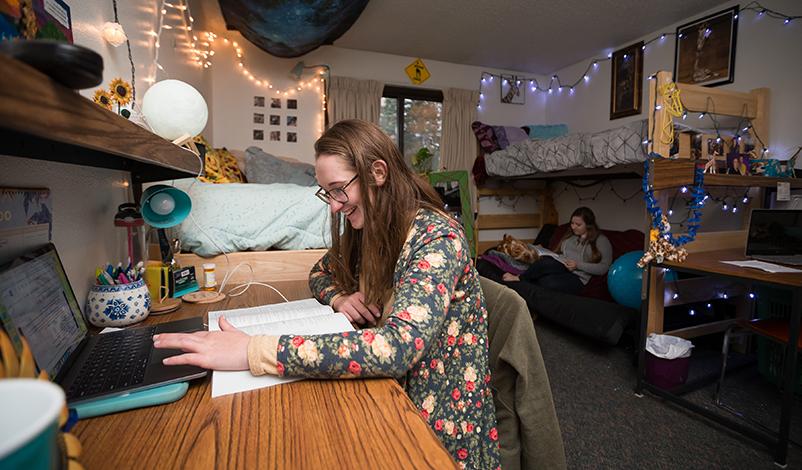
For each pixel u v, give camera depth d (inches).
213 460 15.9
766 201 102.7
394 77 173.3
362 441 17.3
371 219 32.2
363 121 32.8
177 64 84.9
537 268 129.5
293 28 109.3
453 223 30.4
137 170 44.8
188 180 57.5
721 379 77.5
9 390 9.2
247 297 45.3
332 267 42.4
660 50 142.2
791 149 106.0
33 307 22.5
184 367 23.0
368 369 22.2
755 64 113.6
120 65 48.0
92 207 38.3
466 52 168.1
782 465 59.9
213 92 148.9
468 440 31.2
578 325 105.1
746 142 107.5
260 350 22.7
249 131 154.6
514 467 38.6
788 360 59.6
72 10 34.7
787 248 85.2
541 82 196.5
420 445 17.1
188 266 50.6
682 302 92.0
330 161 31.5
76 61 12.3
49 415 8.6
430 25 141.9
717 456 62.3
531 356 38.4
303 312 35.0
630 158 108.9
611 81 162.4
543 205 190.4
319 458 16.1
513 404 39.4
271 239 57.8
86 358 25.0
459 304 31.4
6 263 21.4
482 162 175.5
